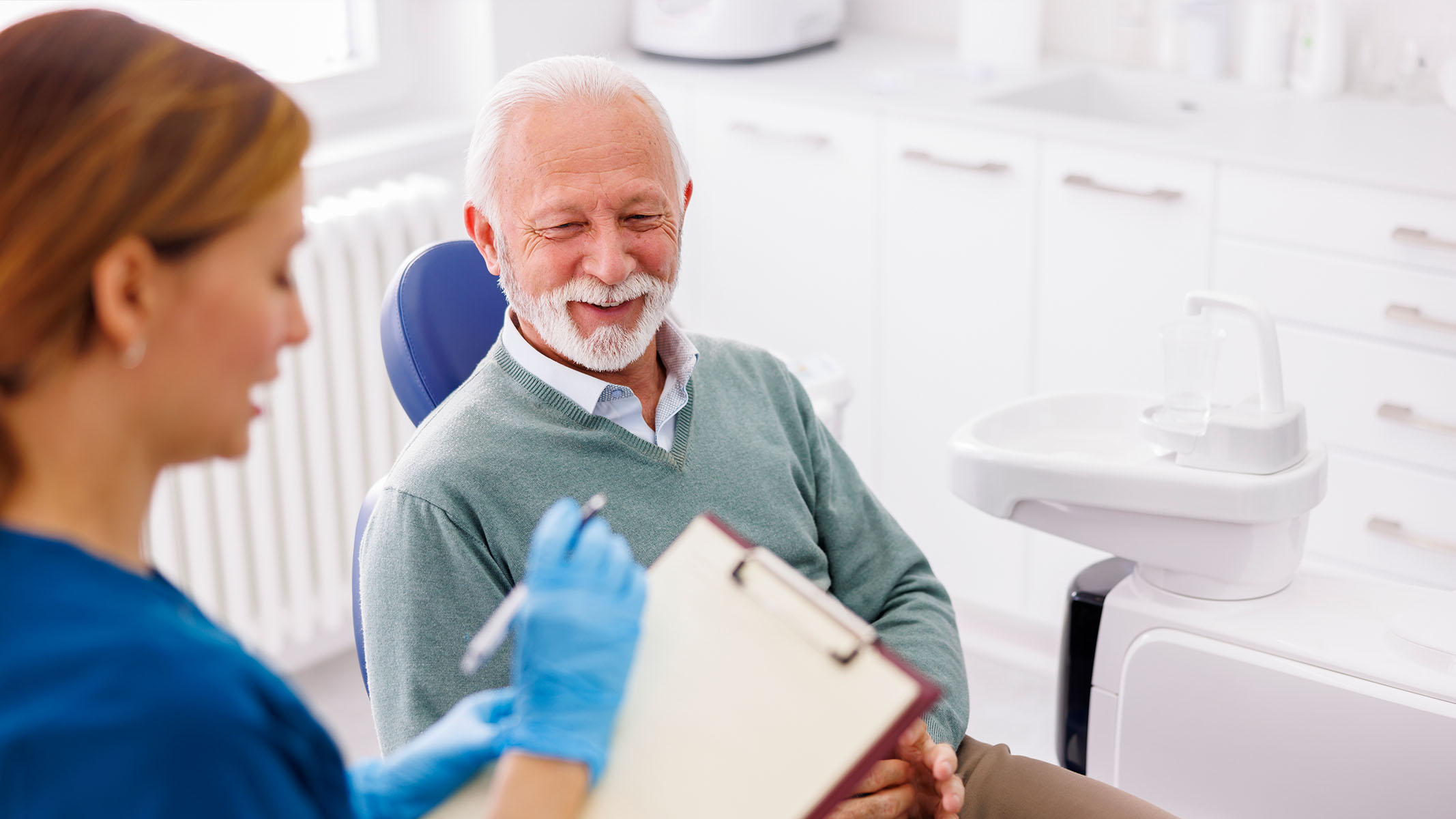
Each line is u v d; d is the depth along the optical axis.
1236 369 2.31
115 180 0.59
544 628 0.77
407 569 1.19
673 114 2.83
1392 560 2.25
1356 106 2.47
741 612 0.86
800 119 2.66
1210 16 2.61
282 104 0.66
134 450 0.64
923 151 2.52
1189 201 2.26
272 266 0.66
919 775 1.20
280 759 0.61
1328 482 2.28
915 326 2.64
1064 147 2.36
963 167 2.45
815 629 0.83
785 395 1.47
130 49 0.62
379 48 2.64
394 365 1.46
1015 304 2.50
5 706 0.57
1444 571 2.19
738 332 2.92
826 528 1.46
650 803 0.78
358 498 2.46
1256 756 1.42
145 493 0.66
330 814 0.66
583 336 1.27
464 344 1.46
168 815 0.57
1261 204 2.19
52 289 0.59
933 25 3.04
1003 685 2.48
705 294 2.94
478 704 0.88
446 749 0.83
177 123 0.61
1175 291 2.32
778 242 2.78
